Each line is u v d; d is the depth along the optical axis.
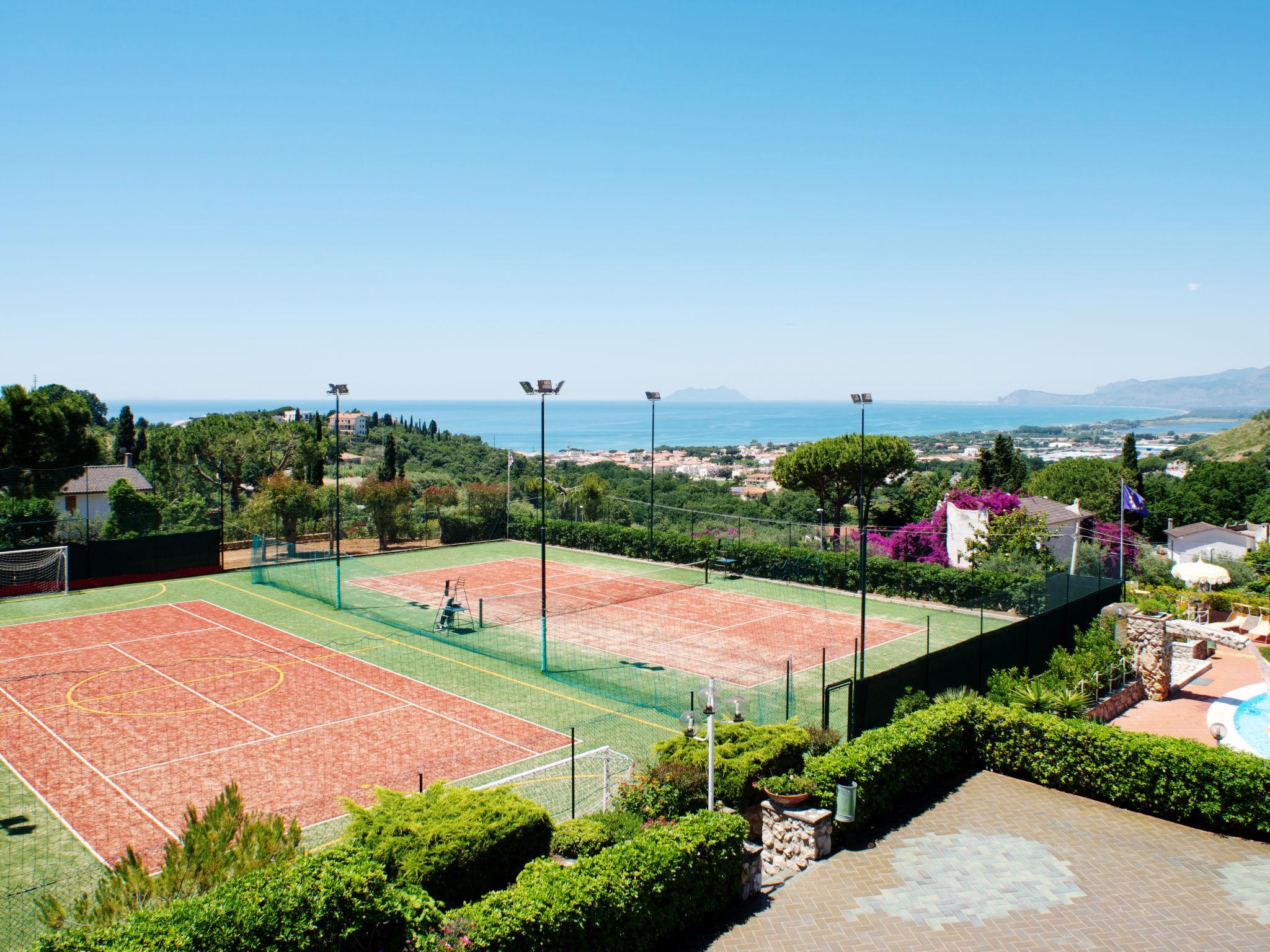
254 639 29.95
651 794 14.36
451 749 19.72
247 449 52.53
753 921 12.03
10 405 48.41
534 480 63.88
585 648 29.20
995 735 17.59
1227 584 42.00
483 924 9.59
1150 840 14.61
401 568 45.31
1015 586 34.47
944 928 11.88
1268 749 18.11
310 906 8.95
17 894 13.06
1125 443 70.81
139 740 20.19
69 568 38.69
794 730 16.11
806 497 66.69
